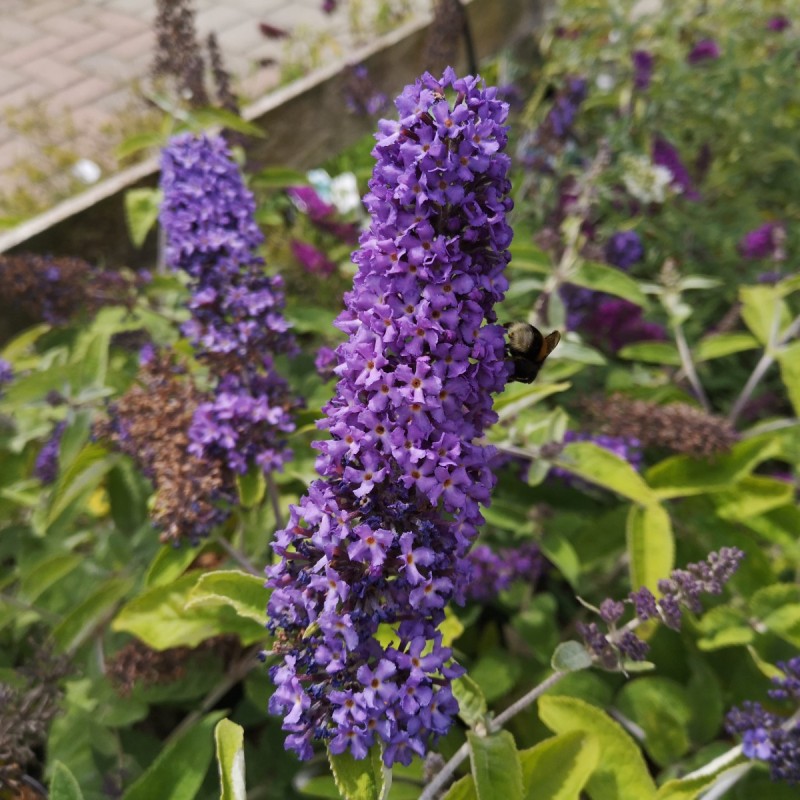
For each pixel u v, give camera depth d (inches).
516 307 19.4
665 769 12.9
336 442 7.9
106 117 29.8
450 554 8.3
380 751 8.4
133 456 13.4
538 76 27.7
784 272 20.7
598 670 14.4
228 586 10.4
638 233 21.7
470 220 7.7
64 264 15.8
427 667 8.0
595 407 15.4
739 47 27.3
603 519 15.4
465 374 8.0
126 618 11.9
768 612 13.4
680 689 13.5
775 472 17.8
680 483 14.8
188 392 13.2
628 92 23.7
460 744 13.2
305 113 21.6
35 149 27.9
